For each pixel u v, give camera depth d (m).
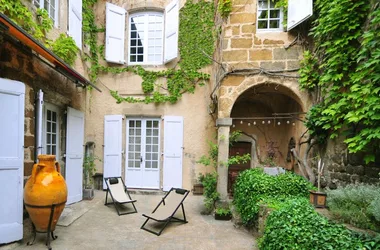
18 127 3.19
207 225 4.09
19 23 3.47
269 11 4.92
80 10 5.66
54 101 4.52
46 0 4.45
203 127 6.44
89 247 3.17
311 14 4.16
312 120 4.20
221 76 4.83
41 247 3.11
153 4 6.66
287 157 6.13
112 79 6.69
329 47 3.81
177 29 6.31
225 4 4.80
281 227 2.45
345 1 3.40
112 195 4.74
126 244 3.29
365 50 3.06
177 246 3.25
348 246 1.98
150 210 4.86
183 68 6.48
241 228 3.95
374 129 2.88
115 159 6.54
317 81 4.41
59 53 4.45
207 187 4.74
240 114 6.80
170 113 6.53
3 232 3.00
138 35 6.89
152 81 6.56
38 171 3.17
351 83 3.45
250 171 4.70
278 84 4.72
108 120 6.61
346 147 3.58
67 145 4.95
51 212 3.07
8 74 3.26
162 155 6.51
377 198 2.34
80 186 5.38
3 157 3.03
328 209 3.00
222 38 4.91
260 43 4.75
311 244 2.11
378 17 2.85
